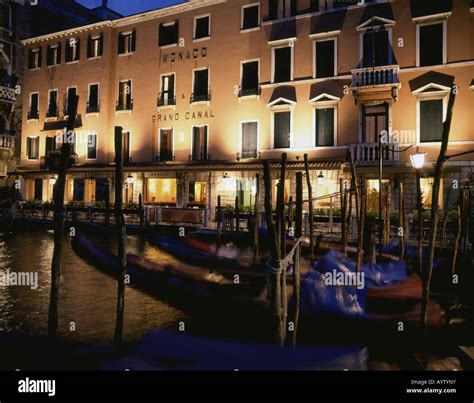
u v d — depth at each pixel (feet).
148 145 87.45
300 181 29.94
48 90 99.66
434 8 63.82
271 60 75.15
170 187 84.74
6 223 79.36
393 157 62.75
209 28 81.51
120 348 21.17
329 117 70.54
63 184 21.65
